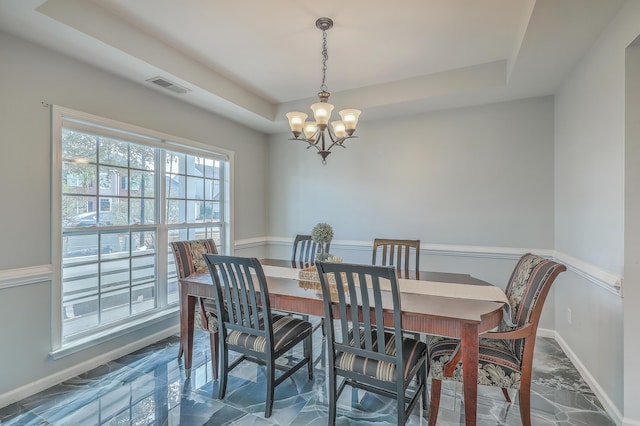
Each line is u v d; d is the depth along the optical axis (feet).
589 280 7.27
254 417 6.21
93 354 8.10
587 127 7.36
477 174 10.80
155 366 8.18
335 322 9.14
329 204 13.25
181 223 10.80
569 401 6.72
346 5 6.64
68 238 7.83
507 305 5.75
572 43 6.94
